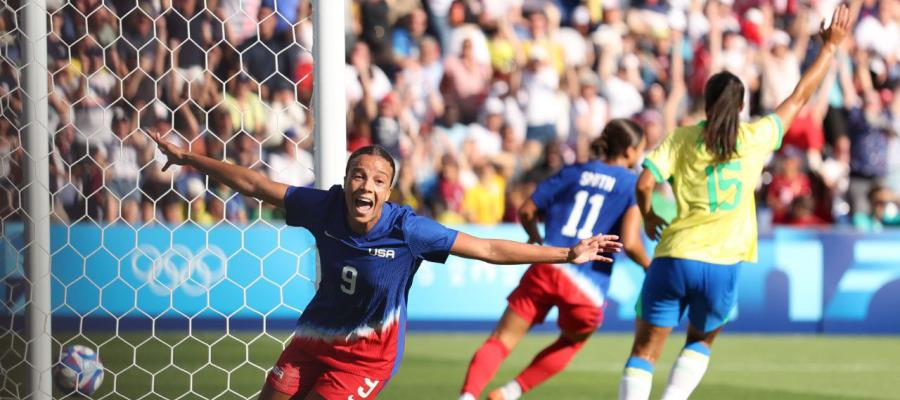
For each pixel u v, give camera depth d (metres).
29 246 18.69
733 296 18.42
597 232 20.94
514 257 13.76
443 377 26.98
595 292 20.75
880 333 37.31
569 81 46.16
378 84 43.34
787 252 37.22
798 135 44.78
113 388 22.48
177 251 33.00
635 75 46.62
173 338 31.91
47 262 18.78
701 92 47.09
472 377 20.06
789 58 47.16
